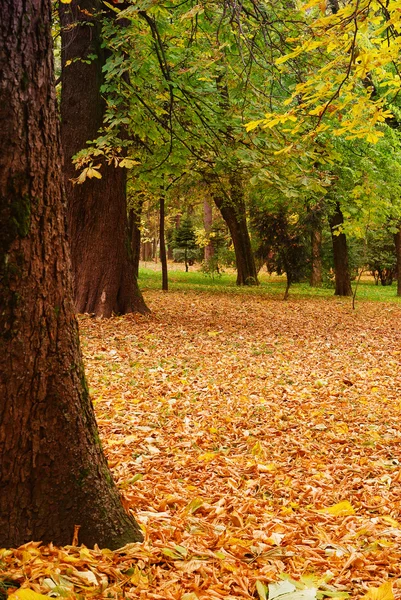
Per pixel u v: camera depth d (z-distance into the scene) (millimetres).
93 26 13039
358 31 4410
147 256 61188
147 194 20766
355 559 3512
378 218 19422
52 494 3193
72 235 13594
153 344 11359
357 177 19125
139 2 7797
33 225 3043
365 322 16922
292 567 3424
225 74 9289
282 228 22312
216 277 35688
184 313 16719
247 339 12836
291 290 28859
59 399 3193
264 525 4043
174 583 3057
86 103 13258
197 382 8750
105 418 6730
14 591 2701
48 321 3127
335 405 7867
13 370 3037
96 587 2865
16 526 3121
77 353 3326
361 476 5453
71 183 13359
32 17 3023
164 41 10570
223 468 5301
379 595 3014
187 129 11594
